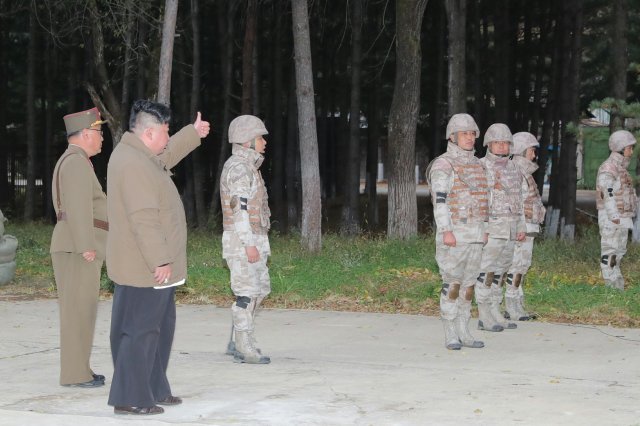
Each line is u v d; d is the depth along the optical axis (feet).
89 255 24.31
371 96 104.94
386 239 59.57
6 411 22.11
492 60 100.32
